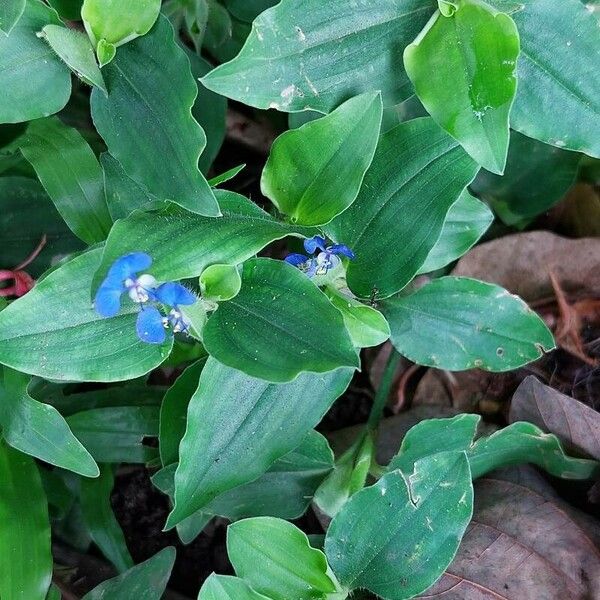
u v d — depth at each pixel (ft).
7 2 1.23
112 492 1.54
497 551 1.40
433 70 1.29
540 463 1.44
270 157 1.31
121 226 1.22
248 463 1.33
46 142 1.37
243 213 1.29
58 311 1.24
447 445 1.40
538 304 1.54
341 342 1.22
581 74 1.31
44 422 1.32
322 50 1.30
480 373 1.53
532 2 1.30
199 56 1.44
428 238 1.33
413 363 1.54
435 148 1.33
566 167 1.49
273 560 1.33
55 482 1.44
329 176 1.30
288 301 1.25
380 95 1.28
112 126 1.29
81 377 1.24
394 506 1.34
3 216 1.43
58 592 1.38
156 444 1.50
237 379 1.31
